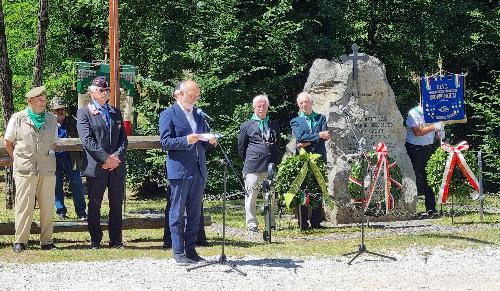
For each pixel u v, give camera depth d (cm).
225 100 1803
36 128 951
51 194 962
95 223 974
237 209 1488
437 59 2000
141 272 806
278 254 913
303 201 1115
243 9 1869
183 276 786
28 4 2033
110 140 967
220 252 928
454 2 1980
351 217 1230
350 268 827
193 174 838
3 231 998
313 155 1122
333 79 1269
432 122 1284
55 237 1080
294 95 1919
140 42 1997
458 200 1434
